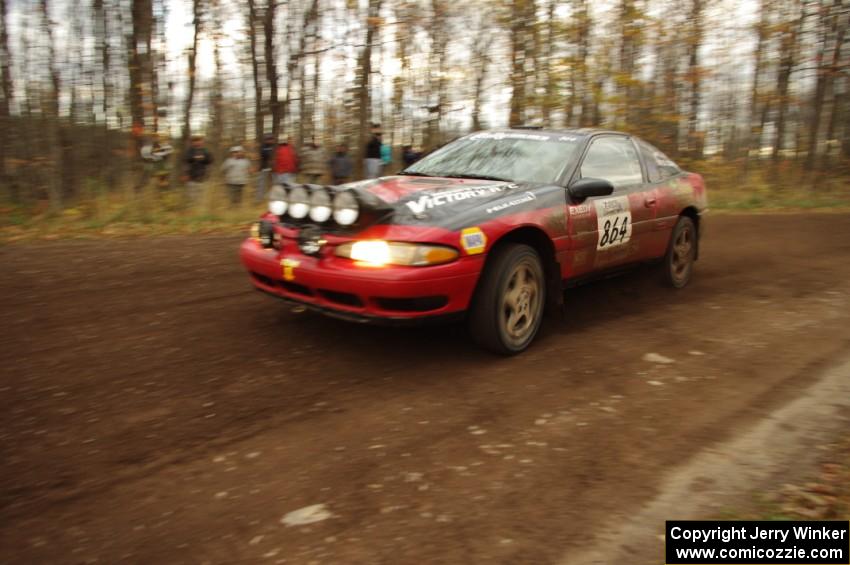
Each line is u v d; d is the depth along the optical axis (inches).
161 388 143.7
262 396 140.3
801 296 235.8
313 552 90.0
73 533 94.0
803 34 705.0
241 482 107.3
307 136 689.0
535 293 169.3
